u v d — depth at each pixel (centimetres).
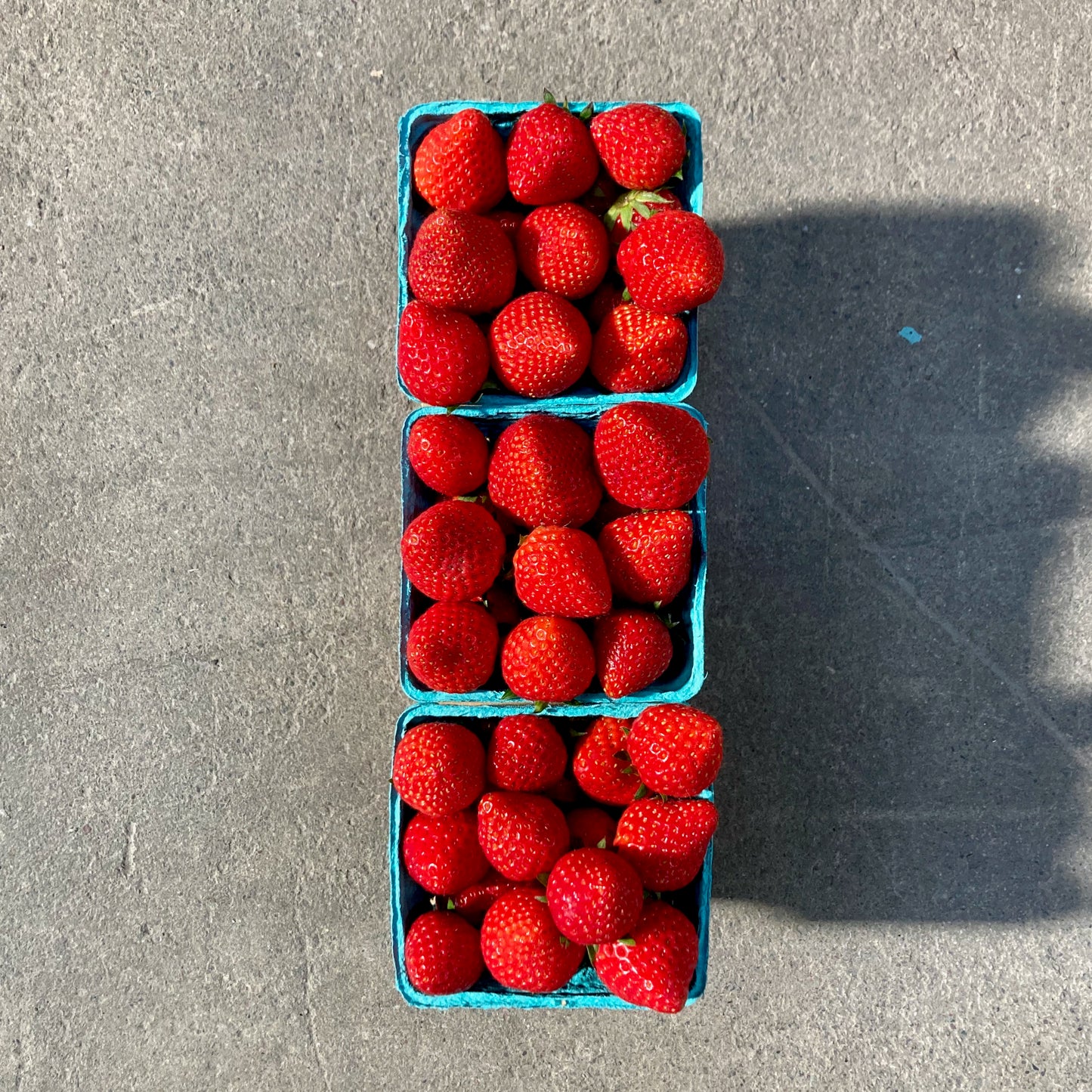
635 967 36
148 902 52
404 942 38
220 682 52
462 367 36
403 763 37
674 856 36
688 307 36
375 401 52
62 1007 52
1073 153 51
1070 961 51
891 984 52
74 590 52
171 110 52
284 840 52
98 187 52
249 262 52
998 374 51
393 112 51
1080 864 51
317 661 52
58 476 52
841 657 51
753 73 51
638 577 36
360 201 51
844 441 51
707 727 35
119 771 52
